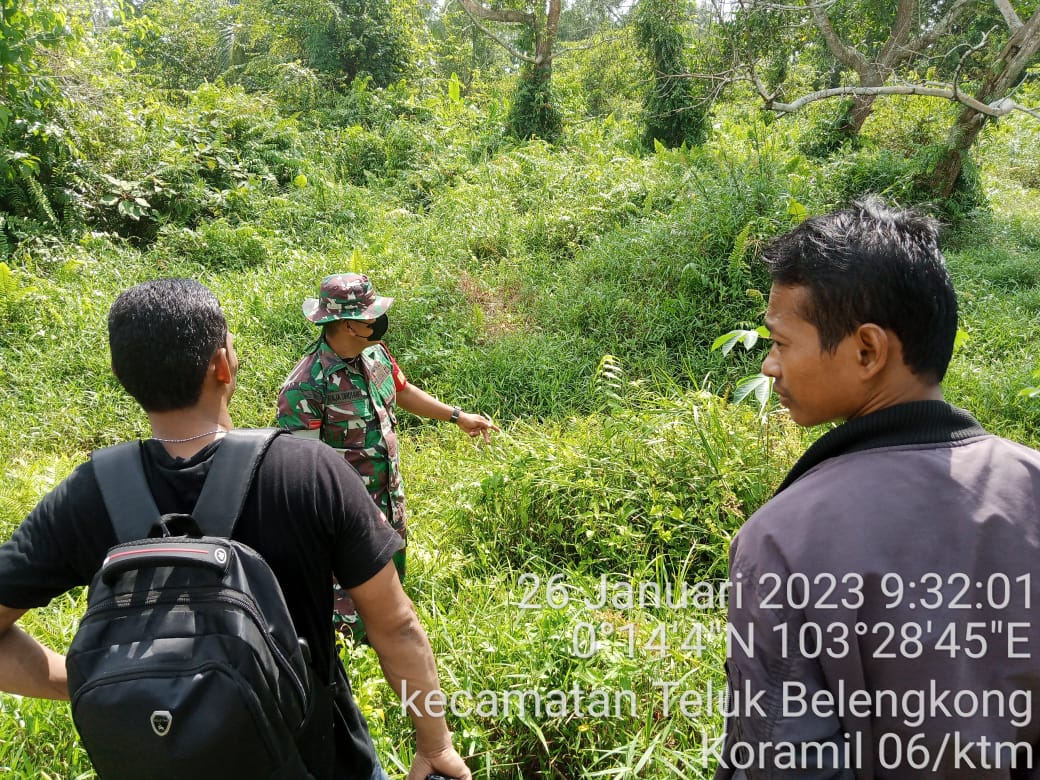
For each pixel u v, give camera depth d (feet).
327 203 28.71
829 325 3.40
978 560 3.05
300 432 8.77
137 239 26.73
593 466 11.93
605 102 63.62
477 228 25.09
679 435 12.09
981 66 38.68
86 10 28.63
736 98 49.70
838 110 36.01
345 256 22.65
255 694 3.50
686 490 11.46
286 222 27.63
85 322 19.44
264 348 18.69
